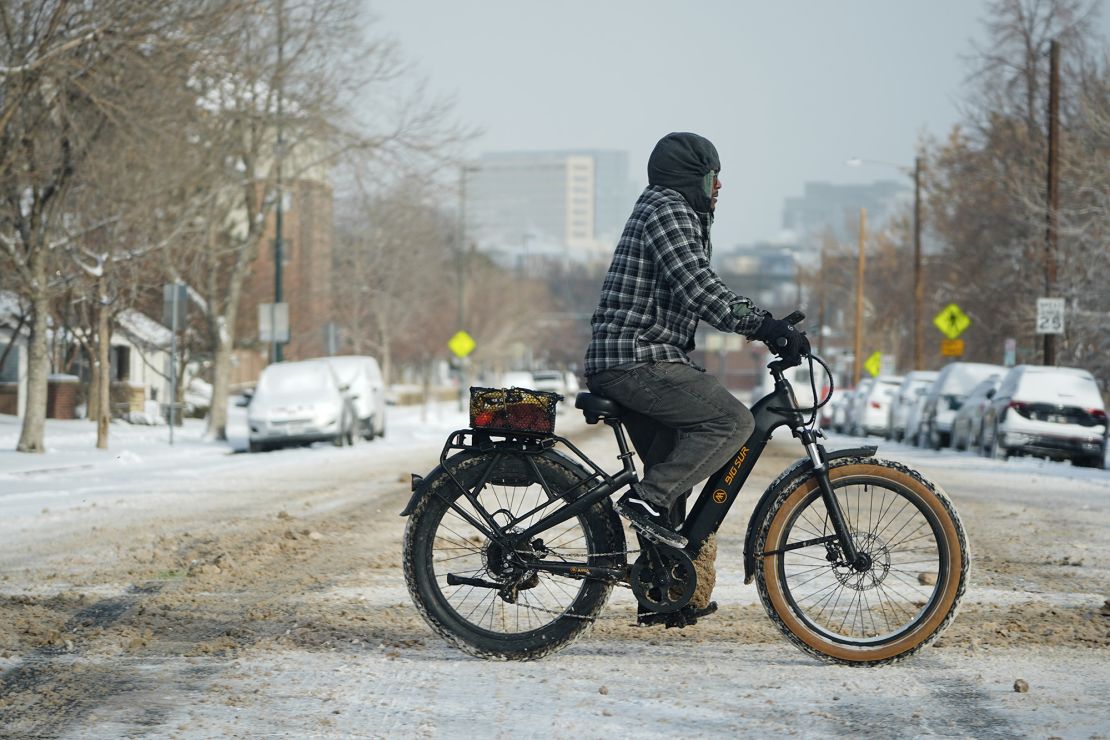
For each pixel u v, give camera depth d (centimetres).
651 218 774
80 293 3653
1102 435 3322
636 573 783
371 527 1575
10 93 2939
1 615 963
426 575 799
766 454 3381
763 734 645
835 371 11394
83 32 2922
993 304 5822
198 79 3481
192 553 1326
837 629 816
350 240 7894
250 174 4222
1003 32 5175
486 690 733
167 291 3775
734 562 1249
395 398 9112
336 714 682
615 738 637
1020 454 3419
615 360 781
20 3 2902
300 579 1145
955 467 3052
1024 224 5131
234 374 9419
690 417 775
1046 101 5103
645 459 805
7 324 4441
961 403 4181
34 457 3125
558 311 19312
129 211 3431
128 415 5219
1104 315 4647
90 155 3130
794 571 844
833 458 801
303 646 852
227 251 4366
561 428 5028
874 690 736
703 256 771
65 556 1319
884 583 855
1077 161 4688
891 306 9106
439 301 9669
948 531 794
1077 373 3394
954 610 794
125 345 6256
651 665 797
